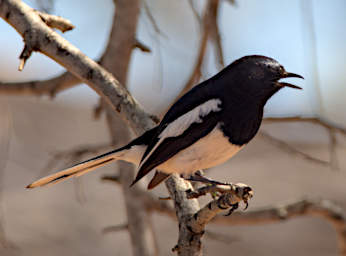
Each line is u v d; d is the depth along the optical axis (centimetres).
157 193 1836
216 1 1141
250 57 767
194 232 654
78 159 1141
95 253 1766
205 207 632
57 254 1722
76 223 1895
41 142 2212
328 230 1908
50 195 2017
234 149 739
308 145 2292
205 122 726
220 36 1143
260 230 1897
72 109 2577
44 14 794
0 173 1099
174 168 731
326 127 1091
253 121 747
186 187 711
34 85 1095
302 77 764
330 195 1972
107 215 1952
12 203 1906
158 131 747
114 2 1061
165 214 1116
